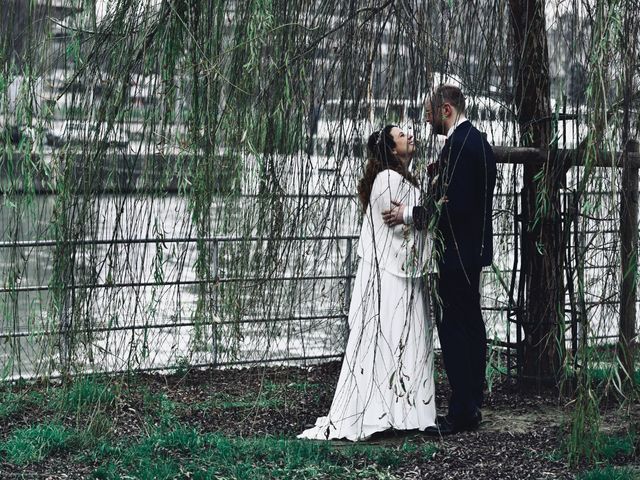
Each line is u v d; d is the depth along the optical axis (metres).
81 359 5.98
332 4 5.70
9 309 6.82
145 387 7.53
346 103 5.77
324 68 5.74
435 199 5.61
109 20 5.54
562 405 7.14
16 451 5.78
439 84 5.36
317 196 6.11
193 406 7.16
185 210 5.78
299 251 6.29
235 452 5.90
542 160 7.00
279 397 7.52
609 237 5.59
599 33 5.00
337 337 8.67
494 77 6.59
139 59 5.48
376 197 6.42
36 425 6.36
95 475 5.45
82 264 5.79
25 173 5.46
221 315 6.46
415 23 5.32
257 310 6.43
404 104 5.46
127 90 5.50
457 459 5.91
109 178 5.60
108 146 5.54
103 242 5.77
